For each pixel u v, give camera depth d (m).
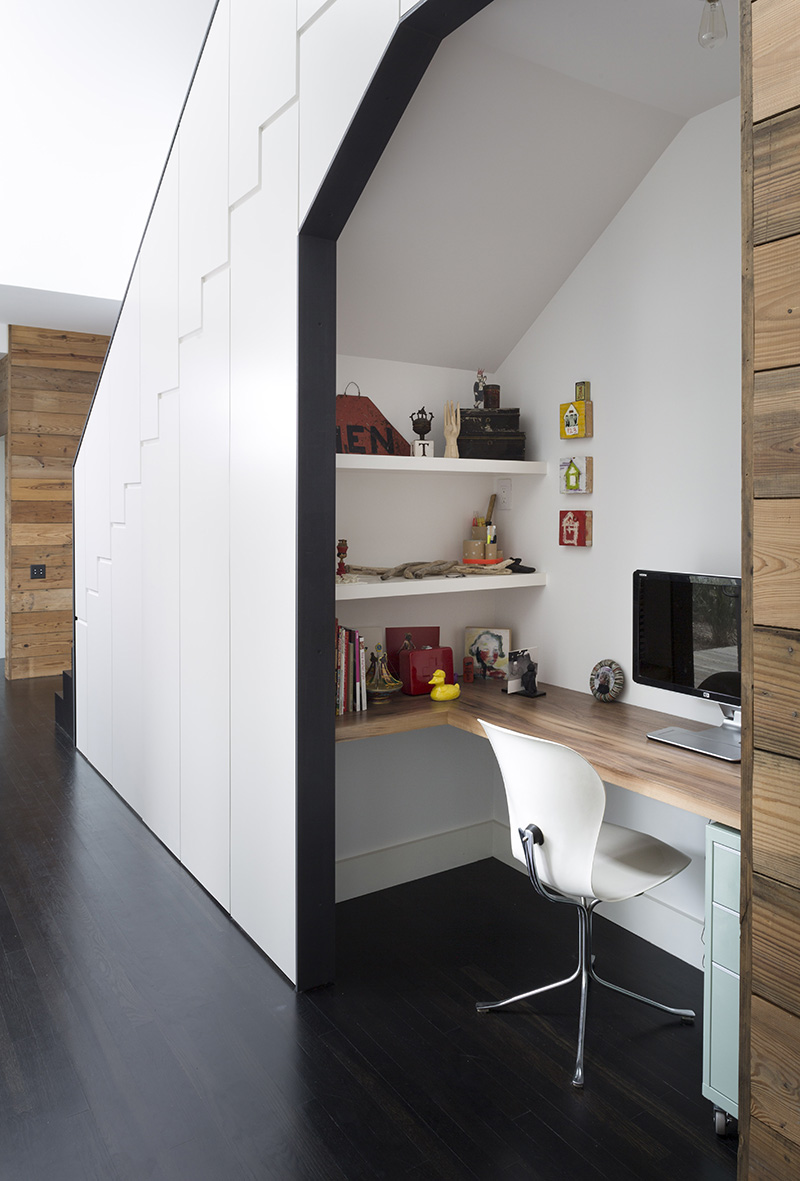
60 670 6.82
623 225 2.65
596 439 2.80
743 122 1.15
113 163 5.03
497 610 3.30
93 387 6.62
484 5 1.66
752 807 1.20
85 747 4.64
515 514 3.19
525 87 2.15
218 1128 1.82
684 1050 2.09
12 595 6.59
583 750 2.21
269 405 2.37
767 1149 1.21
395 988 2.36
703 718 2.49
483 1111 1.87
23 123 4.71
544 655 3.09
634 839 2.30
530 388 3.07
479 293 2.82
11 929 2.71
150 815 3.55
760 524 1.17
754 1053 1.22
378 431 2.89
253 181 2.44
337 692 2.64
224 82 2.64
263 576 2.44
